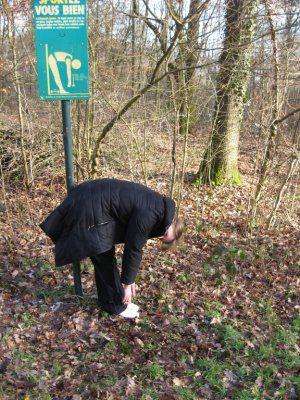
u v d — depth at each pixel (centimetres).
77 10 341
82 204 331
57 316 396
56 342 362
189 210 691
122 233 349
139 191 337
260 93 604
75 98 357
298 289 479
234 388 321
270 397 312
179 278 477
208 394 314
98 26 605
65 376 323
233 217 678
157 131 768
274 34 513
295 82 570
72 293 434
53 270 473
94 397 303
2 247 523
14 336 360
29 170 784
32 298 424
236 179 819
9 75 702
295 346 372
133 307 401
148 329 386
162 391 313
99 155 650
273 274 512
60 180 798
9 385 307
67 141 369
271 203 698
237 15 534
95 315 399
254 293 464
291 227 646
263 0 489
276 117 575
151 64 607
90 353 350
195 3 477
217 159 797
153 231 344
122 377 327
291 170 604
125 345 361
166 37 525
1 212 644
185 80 557
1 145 797
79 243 334
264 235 613
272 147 593
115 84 634
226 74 621
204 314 410
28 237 560
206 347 363
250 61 571
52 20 342
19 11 598
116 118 555
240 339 375
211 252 555
